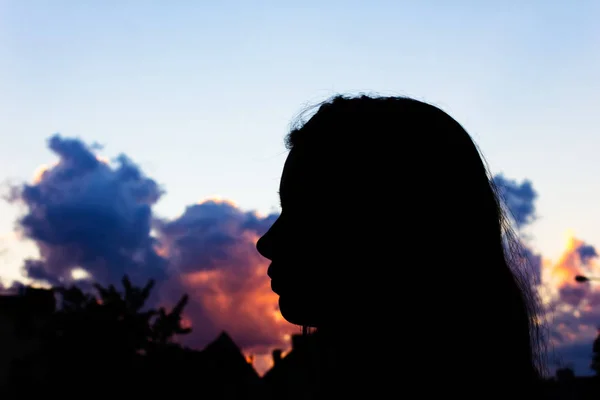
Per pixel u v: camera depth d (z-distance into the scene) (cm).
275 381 3164
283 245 105
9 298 2191
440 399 91
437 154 106
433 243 99
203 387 2089
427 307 96
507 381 96
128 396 1834
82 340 1830
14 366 1812
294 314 102
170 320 1914
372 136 105
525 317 102
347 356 96
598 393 1880
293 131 116
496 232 107
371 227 99
